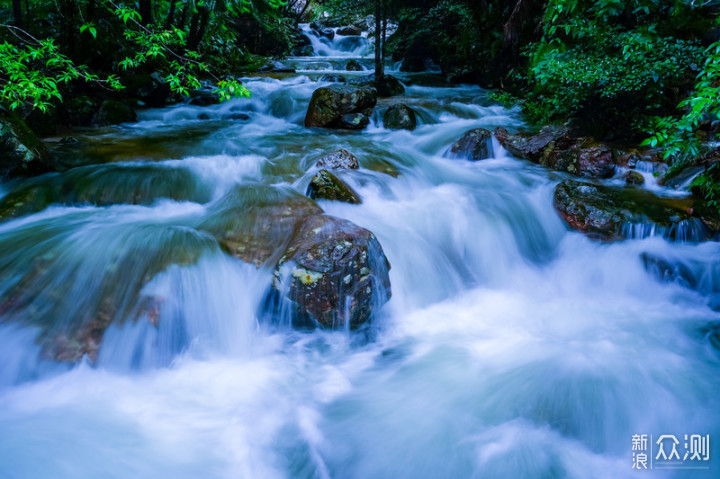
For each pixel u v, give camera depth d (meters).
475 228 5.30
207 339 3.68
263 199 4.80
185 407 3.13
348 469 2.74
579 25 7.22
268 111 10.71
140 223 4.30
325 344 3.79
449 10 12.82
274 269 3.78
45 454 2.60
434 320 4.26
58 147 6.21
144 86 9.80
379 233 4.71
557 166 6.88
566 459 2.78
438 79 14.56
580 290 4.87
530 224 5.57
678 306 4.45
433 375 3.50
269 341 3.81
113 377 3.28
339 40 25.73
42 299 3.43
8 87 4.14
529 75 8.54
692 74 6.80
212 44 14.09
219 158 6.16
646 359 3.62
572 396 3.23
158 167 5.58
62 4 8.41
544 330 4.10
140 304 3.48
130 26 9.49
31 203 4.73
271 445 2.87
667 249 4.86
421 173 6.48
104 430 2.85
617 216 5.10
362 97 9.00
